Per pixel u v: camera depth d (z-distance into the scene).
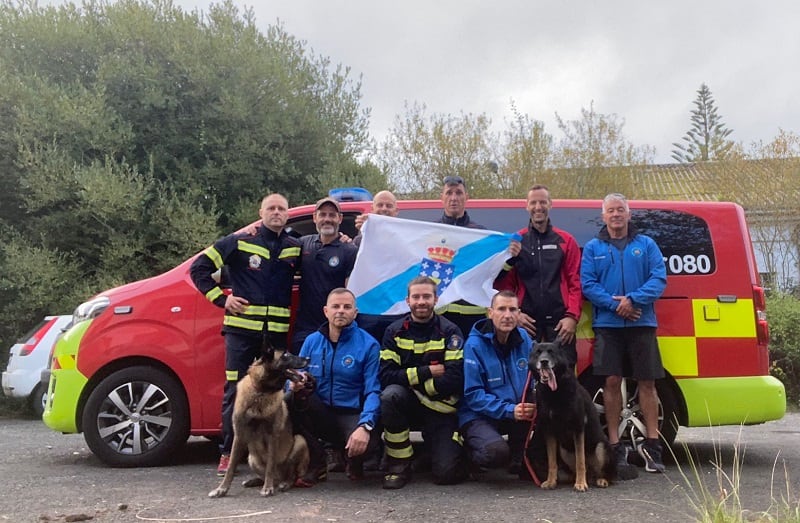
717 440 7.22
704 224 5.69
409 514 3.91
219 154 12.63
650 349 5.16
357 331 5.02
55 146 11.25
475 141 20.00
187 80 12.75
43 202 11.20
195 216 11.66
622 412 5.52
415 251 5.50
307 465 4.73
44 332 9.88
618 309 5.07
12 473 5.31
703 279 5.56
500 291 5.20
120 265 11.63
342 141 14.84
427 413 4.97
